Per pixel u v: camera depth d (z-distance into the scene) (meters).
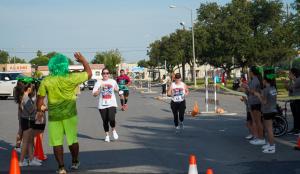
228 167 9.12
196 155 10.54
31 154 9.52
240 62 60.06
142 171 8.83
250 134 13.05
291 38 55.59
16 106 28.23
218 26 58.09
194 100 32.84
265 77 10.57
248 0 58.44
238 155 10.45
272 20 57.53
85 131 15.33
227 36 56.78
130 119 19.41
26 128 9.37
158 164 9.52
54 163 9.77
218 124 16.91
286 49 55.97
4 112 23.77
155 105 28.59
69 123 8.39
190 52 73.62
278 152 10.73
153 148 11.64
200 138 13.32
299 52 56.66
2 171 8.88
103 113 12.77
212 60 61.19
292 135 13.41
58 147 8.34
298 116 13.36
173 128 15.95
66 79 8.20
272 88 10.52
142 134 14.41
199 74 113.69
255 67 11.55
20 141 11.03
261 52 56.47
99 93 12.86
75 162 8.91
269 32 58.03
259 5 57.19
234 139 12.99
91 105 28.88
